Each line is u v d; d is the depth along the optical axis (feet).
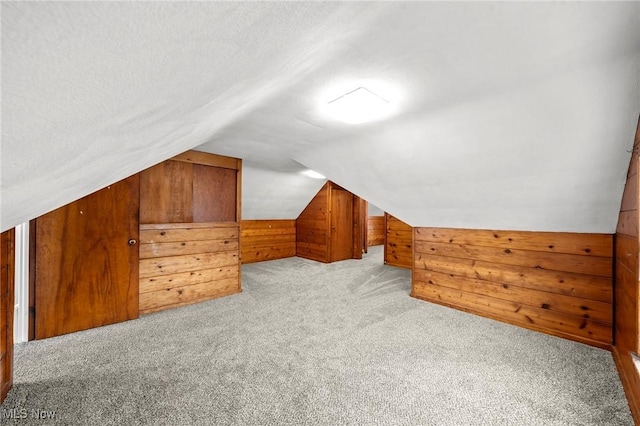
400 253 16.16
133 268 8.23
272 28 2.03
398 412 4.42
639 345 4.54
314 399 4.71
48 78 1.13
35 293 6.79
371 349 6.48
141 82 1.67
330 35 3.12
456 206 8.64
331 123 7.02
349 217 18.98
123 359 5.93
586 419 4.27
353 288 11.83
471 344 6.77
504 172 6.66
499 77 4.55
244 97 4.07
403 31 3.55
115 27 1.08
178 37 1.43
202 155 9.91
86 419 4.20
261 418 4.27
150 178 8.85
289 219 19.39
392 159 8.11
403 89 5.10
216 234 10.36
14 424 4.09
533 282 7.81
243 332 7.36
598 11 3.19
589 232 6.93
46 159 1.82
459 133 6.23
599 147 5.16
